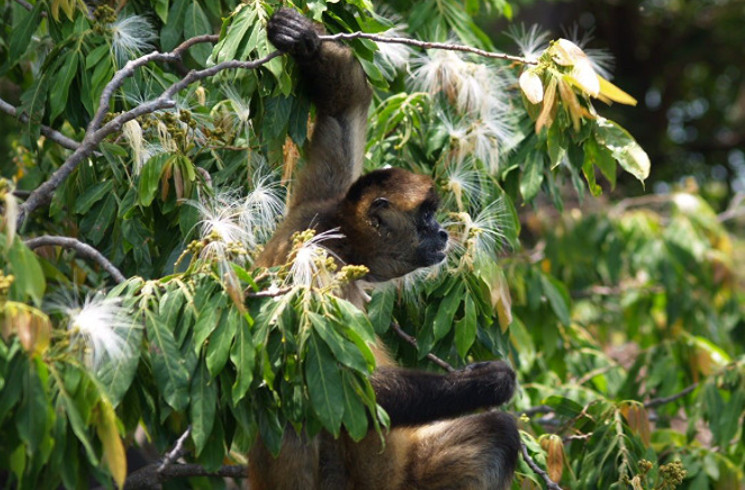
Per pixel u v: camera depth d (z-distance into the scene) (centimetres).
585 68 1037
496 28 2948
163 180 1060
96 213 1130
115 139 1148
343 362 831
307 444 1070
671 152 3384
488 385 1061
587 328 1991
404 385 1042
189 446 1148
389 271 1185
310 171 1209
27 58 1416
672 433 1437
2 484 945
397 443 1161
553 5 3131
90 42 1152
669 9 3481
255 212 1114
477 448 1156
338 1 1121
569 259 1970
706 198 2734
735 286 1995
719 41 3462
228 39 1066
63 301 966
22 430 762
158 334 862
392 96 1340
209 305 859
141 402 924
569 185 2153
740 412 1370
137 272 1172
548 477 1132
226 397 868
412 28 1427
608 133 1098
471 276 1170
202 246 898
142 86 1162
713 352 1628
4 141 1697
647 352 1656
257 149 1188
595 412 1265
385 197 1170
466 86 1297
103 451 821
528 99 1055
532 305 1541
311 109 1200
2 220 808
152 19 1295
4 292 762
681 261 1934
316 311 857
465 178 1255
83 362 835
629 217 1991
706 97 3534
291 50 1077
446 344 1198
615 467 1172
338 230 1170
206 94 1219
